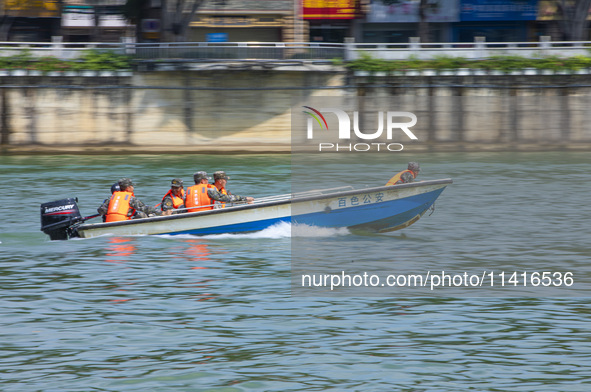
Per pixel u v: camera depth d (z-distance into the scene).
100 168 115.56
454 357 32.84
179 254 52.38
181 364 31.91
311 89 144.12
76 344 34.25
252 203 57.66
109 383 30.00
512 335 35.69
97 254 52.28
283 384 29.92
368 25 174.12
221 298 41.59
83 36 175.62
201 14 168.00
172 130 144.00
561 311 39.50
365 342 34.59
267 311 39.25
